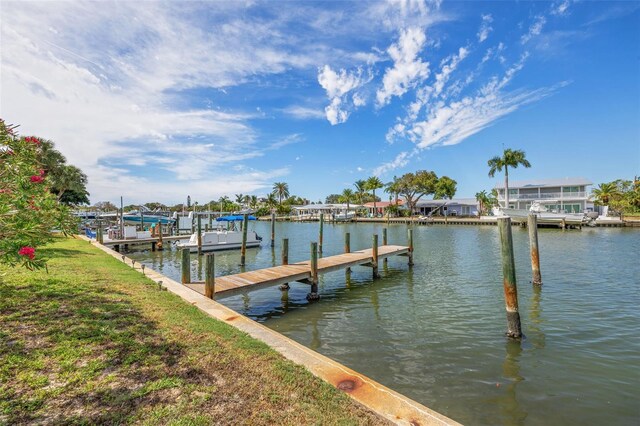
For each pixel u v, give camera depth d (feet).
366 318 32.68
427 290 43.45
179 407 10.33
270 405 10.82
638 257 65.72
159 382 11.73
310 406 10.92
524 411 17.11
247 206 308.81
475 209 255.09
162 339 15.65
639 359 22.72
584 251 74.90
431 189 231.91
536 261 44.06
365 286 46.60
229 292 31.78
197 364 13.37
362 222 229.86
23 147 18.74
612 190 187.62
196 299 24.62
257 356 14.51
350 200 320.29
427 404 17.78
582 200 168.14
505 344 25.61
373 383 12.78
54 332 15.47
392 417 10.69
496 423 16.17
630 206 181.16
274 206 319.68
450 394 18.75
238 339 16.31
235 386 11.86
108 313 18.85
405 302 38.01
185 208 242.78
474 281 47.88
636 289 41.34
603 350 24.20
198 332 16.96
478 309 34.53
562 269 54.54
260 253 84.53
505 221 27.27
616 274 50.24
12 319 16.87
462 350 24.66
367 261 50.98
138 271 35.19
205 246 83.30
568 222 135.54
